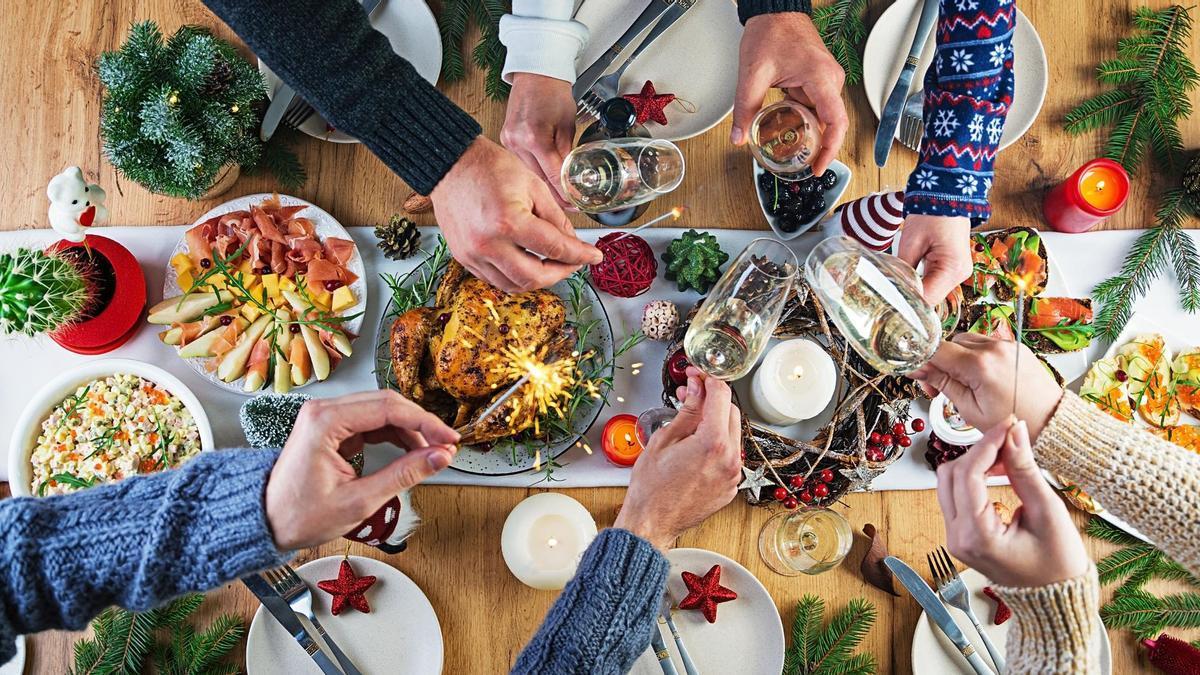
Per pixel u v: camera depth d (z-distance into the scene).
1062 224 1.55
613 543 1.10
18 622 0.94
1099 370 1.50
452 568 1.49
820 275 1.11
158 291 1.53
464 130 1.11
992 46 1.22
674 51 1.56
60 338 1.41
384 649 1.45
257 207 1.48
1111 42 1.59
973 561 0.99
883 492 1.51
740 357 1.16
